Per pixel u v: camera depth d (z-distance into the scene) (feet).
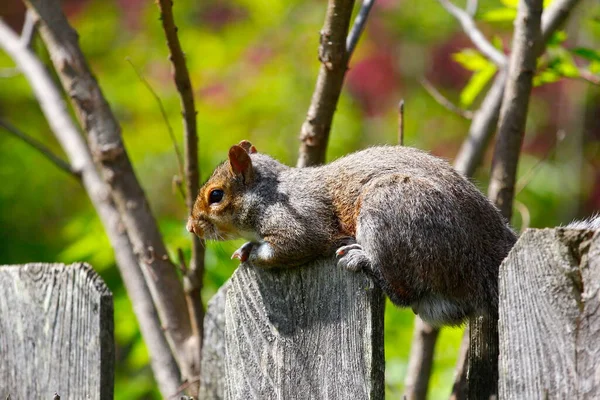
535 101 69.41
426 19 71.36
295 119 65.46
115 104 66.28
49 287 25.12
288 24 69.21
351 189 24.76
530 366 17.69
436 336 30.07
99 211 33.19
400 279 23.38
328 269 21.66
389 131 69.00
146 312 30.07
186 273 28.32
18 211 62.80
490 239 23.53
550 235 17.67
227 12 71.31
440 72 70.64
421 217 23.12
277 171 26.68
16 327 25.44
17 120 68.28
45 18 31.76
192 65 67.21
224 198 26.58
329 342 21.33
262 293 22.56
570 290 17.39
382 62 70.69
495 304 23.00
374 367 20.72
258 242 26.35
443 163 24.84
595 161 68.80
